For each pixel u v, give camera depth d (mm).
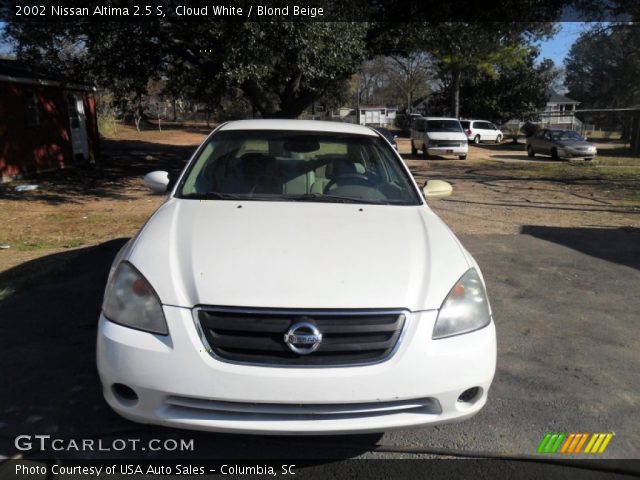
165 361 2414
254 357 2426
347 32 11984
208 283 2566
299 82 18203
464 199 11750
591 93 55000
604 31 18594
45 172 15242
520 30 17281
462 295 2727
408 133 46594
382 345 2482
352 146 4293
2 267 5906
